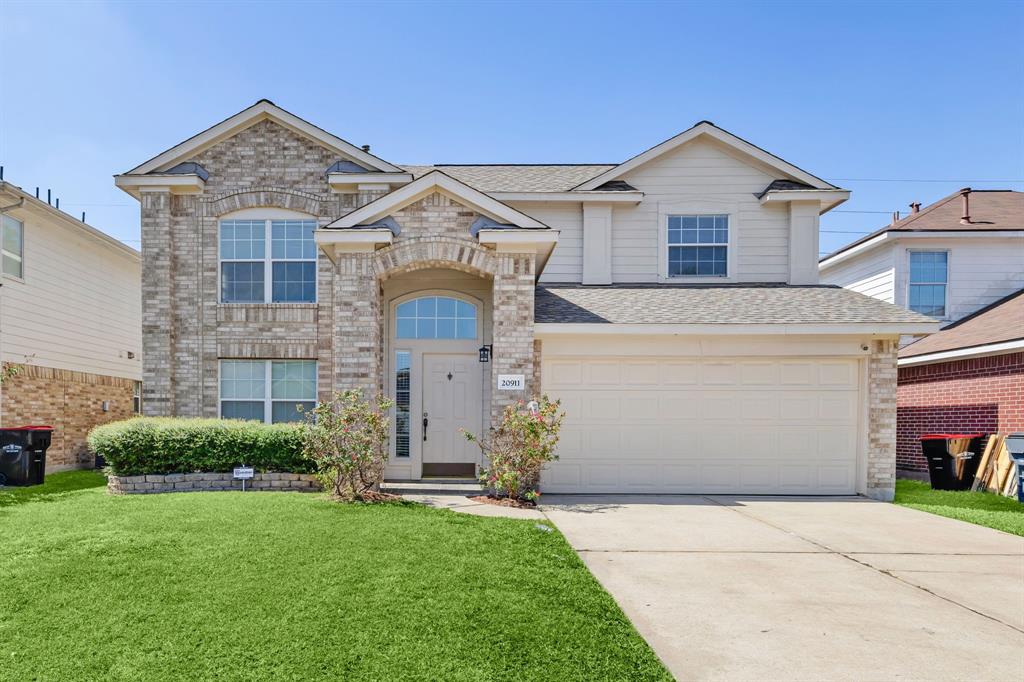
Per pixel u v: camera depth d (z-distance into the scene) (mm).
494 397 10383
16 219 14086
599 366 11188
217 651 4176
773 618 5043
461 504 9281
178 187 13086
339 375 10336
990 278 15820
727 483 11156
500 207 10484
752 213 13961
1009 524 8641
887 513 9469
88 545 6254
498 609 4965
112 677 3840
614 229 14031
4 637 4324
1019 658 4383
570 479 11094
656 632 4738
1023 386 11961
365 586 5332
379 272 10492
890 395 11016
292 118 13180
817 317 11086
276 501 8656
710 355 11125
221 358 13148
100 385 17375
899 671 4172
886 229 15883
